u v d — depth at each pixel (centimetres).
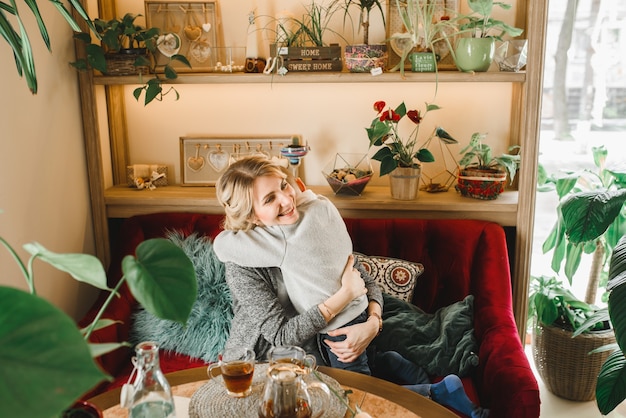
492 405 173
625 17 277
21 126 201
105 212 250
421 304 225
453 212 238
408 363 191
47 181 218
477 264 222
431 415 141
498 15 244
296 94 256
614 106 289
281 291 193
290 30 245
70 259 85
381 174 230
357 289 189
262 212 185
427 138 257
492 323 198
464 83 251
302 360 140
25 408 59
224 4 249
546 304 240
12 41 152
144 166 261
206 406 139
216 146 261
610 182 252
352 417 131
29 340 62
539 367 256
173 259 91
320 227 194
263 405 128
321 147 261
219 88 258
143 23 252
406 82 251
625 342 177
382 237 230
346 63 232
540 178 258
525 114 225
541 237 306
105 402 145
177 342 209
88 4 237
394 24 244
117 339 206
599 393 199
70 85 233
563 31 283
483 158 240
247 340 187
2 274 192
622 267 191
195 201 244
